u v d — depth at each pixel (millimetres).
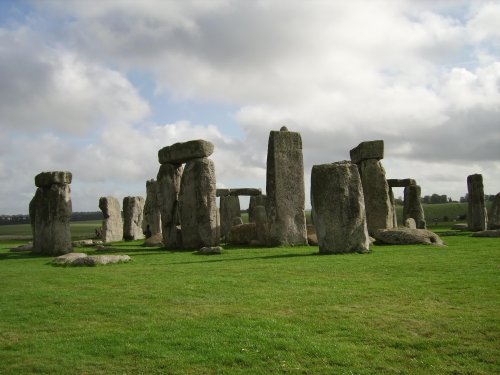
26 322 9109
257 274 13438
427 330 7664
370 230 27906
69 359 7074
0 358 7230
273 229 24547
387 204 27875
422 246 20156
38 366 6848
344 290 10711
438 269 13125
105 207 41469
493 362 6426
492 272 12359
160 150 28078
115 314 9414
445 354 6727
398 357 6695
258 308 9391
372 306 9219
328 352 6875
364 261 15219
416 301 9477
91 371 6645
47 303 10586
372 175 28141
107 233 41094
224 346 7270
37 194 25469
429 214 73062
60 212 24547
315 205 18625
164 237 27906
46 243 24750
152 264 17328
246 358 6797
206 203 25109
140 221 43531
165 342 7551
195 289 11469
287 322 8359
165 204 27797
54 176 24641
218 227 25516
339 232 18062
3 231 77688
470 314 8375
